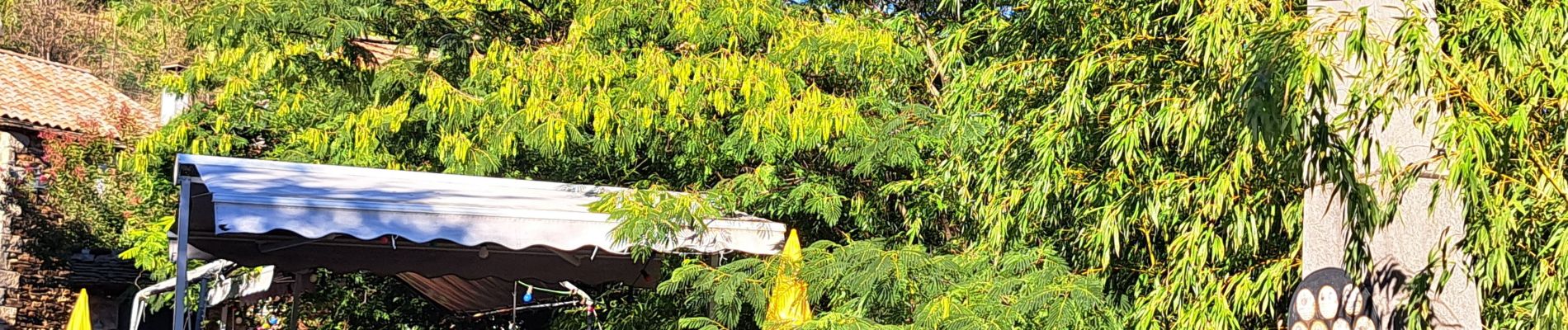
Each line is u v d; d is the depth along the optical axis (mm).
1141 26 9305
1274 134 6734
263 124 19250
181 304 9141
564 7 14945
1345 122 7031
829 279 9312
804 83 12297
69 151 24516
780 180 12734
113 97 28000
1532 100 7301
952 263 9516
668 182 13586
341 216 8875
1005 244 10219
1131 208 8938
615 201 10203
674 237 10164
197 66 17156
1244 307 8070
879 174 12883
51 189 24531
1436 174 6910
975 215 10898
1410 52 6680
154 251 18828
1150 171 8977
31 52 47812
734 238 10531
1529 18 7219
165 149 19062
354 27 13773
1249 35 7395
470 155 13547
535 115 12156
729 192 12016
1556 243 7219
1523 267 7551
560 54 12578
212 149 19344
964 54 12398
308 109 17984
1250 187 8297
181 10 14547
